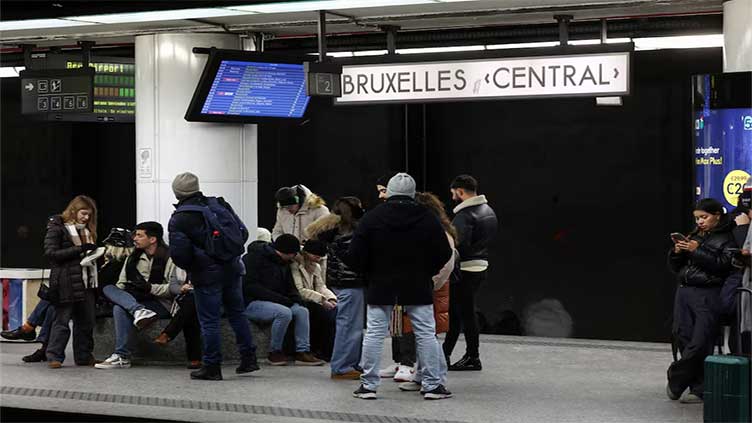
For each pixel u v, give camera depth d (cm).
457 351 1121
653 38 1152
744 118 940
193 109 1032
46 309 1133
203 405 860
